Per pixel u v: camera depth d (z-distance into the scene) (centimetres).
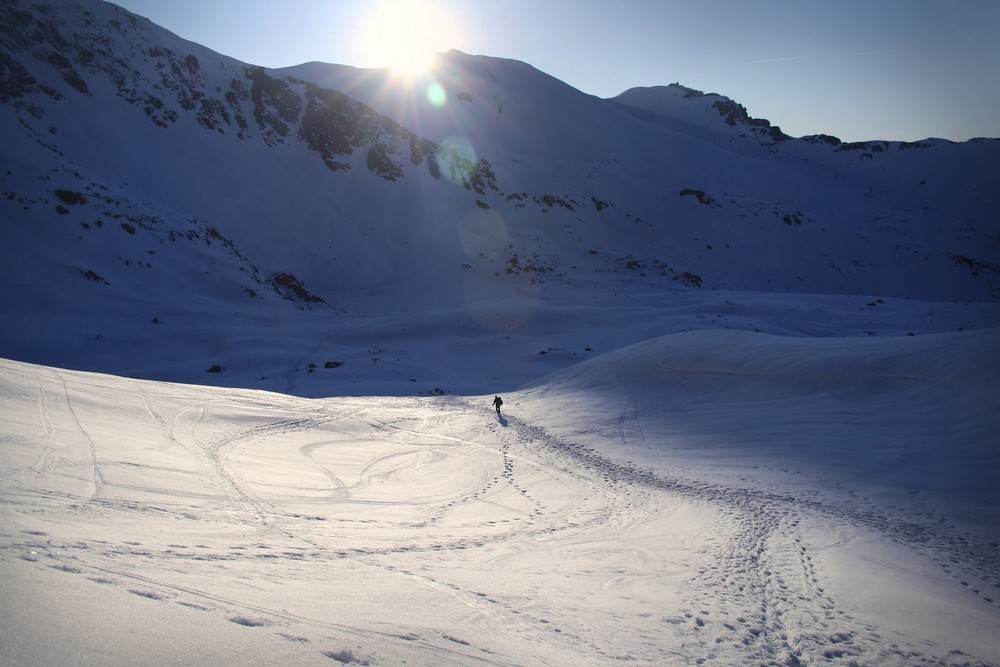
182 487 1227
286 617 507
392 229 11369
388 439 2475
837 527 1409
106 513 869
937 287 12725
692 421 2659
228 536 886
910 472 1847
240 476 1489
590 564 1057
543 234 12962
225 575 620
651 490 1784
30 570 488
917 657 761
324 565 781
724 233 13812
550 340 6212
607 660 591
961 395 2348
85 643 370
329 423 2642
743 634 770
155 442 1691
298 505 1281
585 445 2398
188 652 390
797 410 2583
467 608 669
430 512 1426
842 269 12962
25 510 779
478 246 11631
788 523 1436
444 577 815
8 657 328
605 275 11425
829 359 2980
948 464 1883
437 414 3064
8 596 416
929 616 909
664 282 11025
